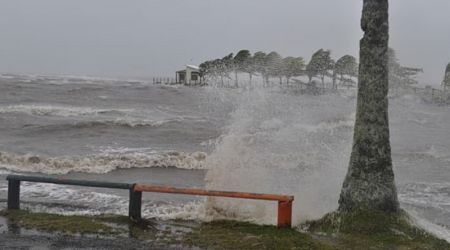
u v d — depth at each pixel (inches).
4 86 2151.8
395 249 239.8
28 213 296.7
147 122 1152.2
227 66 2426.2
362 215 267.9
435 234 268.5
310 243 242.8
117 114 1403.8
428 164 735.1
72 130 998.4
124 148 797.9
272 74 2564.0
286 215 273.0
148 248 236.4
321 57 2834.6
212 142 899.4
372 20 270.7
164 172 611.2
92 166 624.7
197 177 581.9
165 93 2461.9
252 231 268.7
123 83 3619.6
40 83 2652.6
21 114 1243.2
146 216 314.8
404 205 431.8
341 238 254.7
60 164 623.8
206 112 1486.2
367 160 273.6
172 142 897.5
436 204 444.1
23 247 231.0
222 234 262.7
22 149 750.5
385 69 273.3
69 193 427.8
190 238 254.5
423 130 1302.9
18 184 305.9
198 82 3897.6
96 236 254.5
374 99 272.7
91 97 1994.3
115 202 398.9
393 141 1034.1
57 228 265.6
